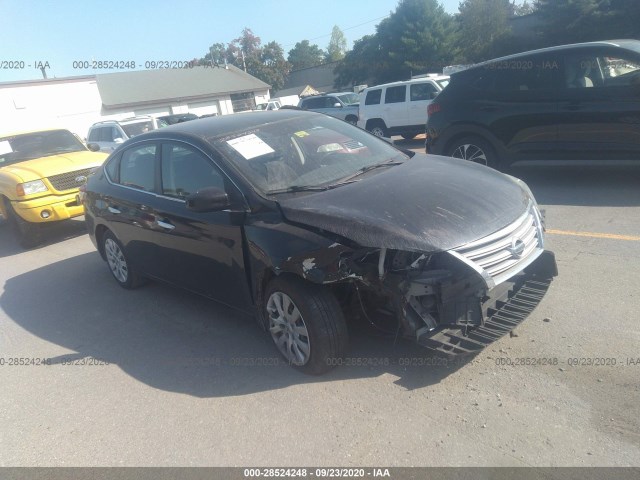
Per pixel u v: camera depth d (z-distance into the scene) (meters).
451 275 3.25
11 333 5.39
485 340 3.43
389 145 5.08
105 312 5.55
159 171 4.95
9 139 9.84
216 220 4.18
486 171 4.35
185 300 5.56
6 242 9.66
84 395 4.05
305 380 3.78
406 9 44.31
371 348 3.99
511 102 7.76
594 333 3.85
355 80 51.53
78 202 8.62
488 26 40.34
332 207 3.68
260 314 4.08
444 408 3.29
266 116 5.07
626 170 8.23
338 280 3.38
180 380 4.04
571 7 33.12
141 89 37.75
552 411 3.13
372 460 2.96
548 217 6.51
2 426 3.80
